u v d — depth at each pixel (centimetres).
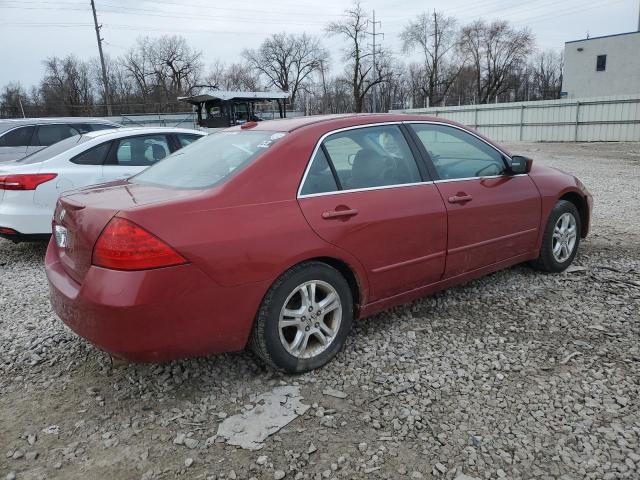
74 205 293
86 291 261
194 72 7412
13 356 357
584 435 254
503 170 436
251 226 283
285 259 292
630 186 1073
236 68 7794
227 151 339
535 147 2448
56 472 241
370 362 332
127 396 302
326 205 315
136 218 257
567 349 340
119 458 250
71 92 6781
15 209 576
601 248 578
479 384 302
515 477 228
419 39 6462
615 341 349
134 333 256
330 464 240
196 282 265
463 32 6316
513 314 399
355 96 6444
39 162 611
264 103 3069
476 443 251
